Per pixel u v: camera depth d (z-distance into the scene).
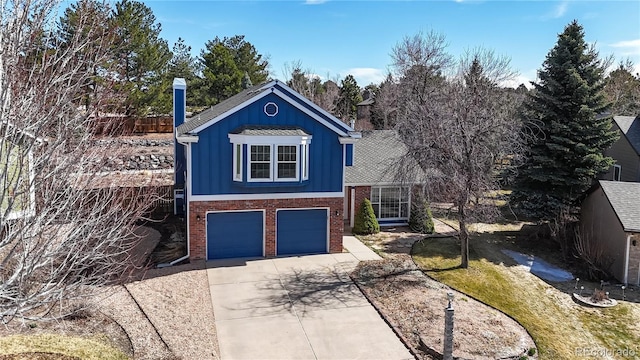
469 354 10.68
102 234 9.10
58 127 7.65
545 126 21.97
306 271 15.81
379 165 22.98
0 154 6.79
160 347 10.09
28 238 6.85
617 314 14.65
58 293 7.45
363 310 12.88
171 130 37.91
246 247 17.12
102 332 10.33
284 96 16.70
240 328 11.61
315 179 17.39
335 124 17.36
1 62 6.73
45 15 7.34
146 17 32.25
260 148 16.41
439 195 16.81
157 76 33.84
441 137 15.61
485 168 16.66
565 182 21.08
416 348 10.96
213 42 49.00
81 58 8.16
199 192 16.25
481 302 14.09
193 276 14.88
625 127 27.56
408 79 36.50
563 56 21.98
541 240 21.56
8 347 8.66
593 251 18.38
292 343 10.99
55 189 7.30
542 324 13.30
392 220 22.95
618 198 18.33
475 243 20.55
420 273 16.14
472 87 17.61
